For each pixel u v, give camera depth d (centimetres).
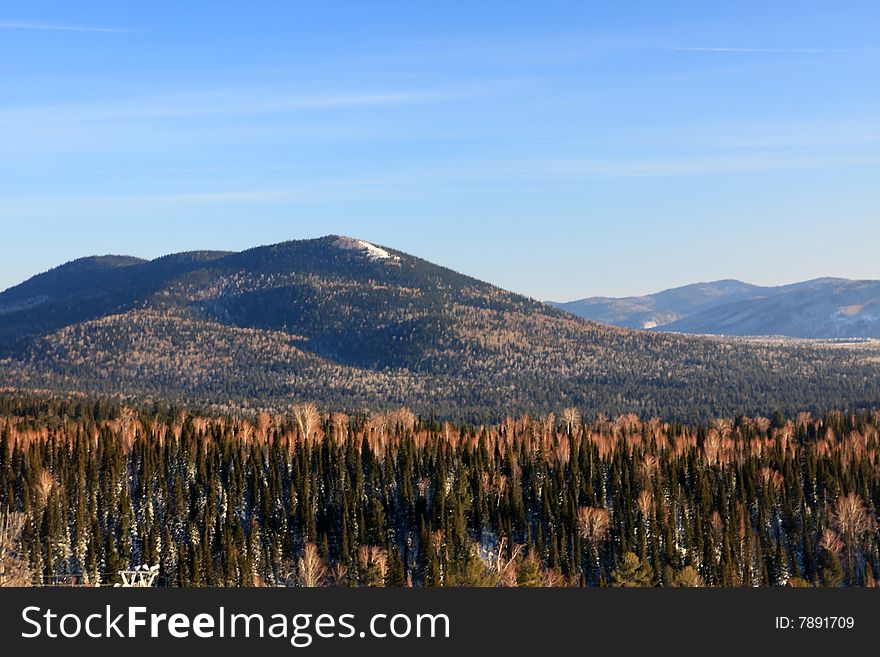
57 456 19538
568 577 16325
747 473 19875
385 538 18025
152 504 19125
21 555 16262
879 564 17575
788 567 17300
